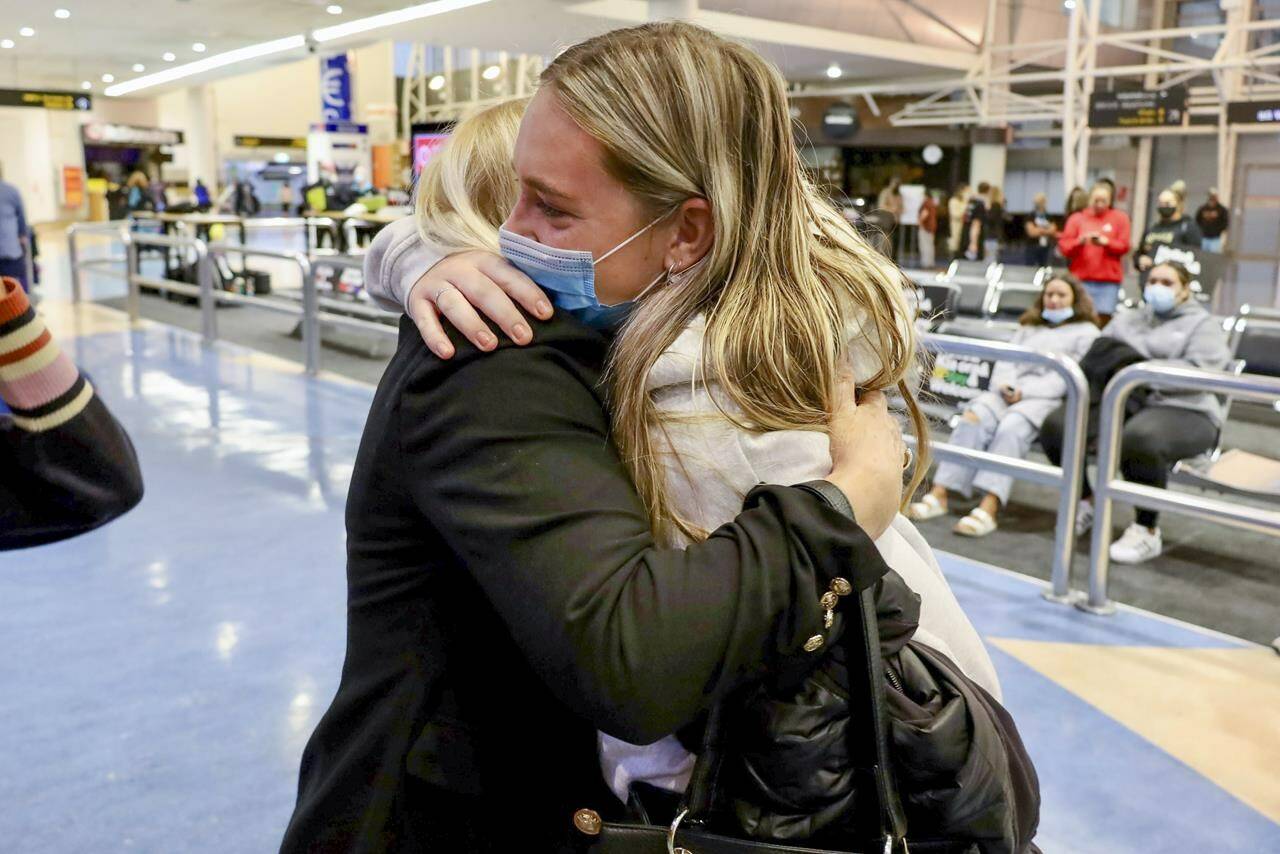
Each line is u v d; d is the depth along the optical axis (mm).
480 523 774
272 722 2844
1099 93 14070
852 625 833
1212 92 15289
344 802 897
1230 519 3301
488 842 889
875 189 22547
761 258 872
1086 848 2334
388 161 26266
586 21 11977
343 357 8430
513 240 852
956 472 4797
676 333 846
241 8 14398
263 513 4551
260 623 3455
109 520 1045
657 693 739
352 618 921
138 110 34094
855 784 840
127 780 2572
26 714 2865
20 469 981
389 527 875
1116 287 8633
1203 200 17672
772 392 857
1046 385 4688
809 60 16297
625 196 840
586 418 833
